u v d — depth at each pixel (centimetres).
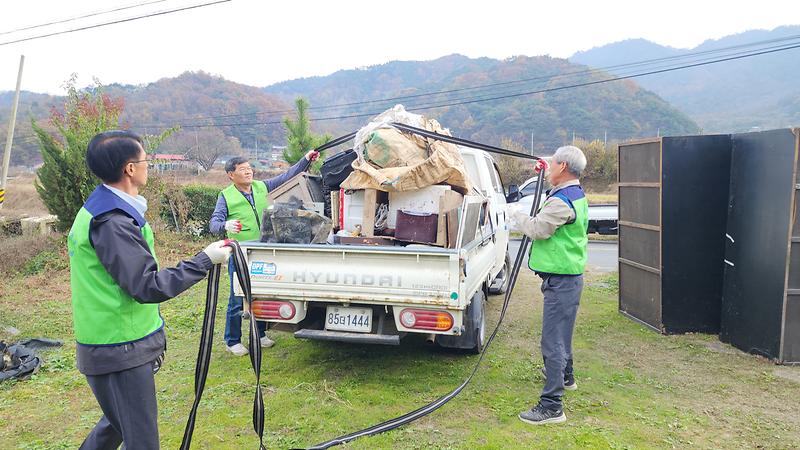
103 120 1059
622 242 631
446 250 373
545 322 365
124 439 234
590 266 1045
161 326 249
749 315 497
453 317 381
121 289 224
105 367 225
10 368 441
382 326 405
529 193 1391
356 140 480
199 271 236
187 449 261
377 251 382
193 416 259
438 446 325
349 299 394
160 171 1216
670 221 545
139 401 233
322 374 445
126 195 233
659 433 345
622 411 378
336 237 455
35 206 2488
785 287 457
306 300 404
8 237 1105
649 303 577
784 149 452
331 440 331
